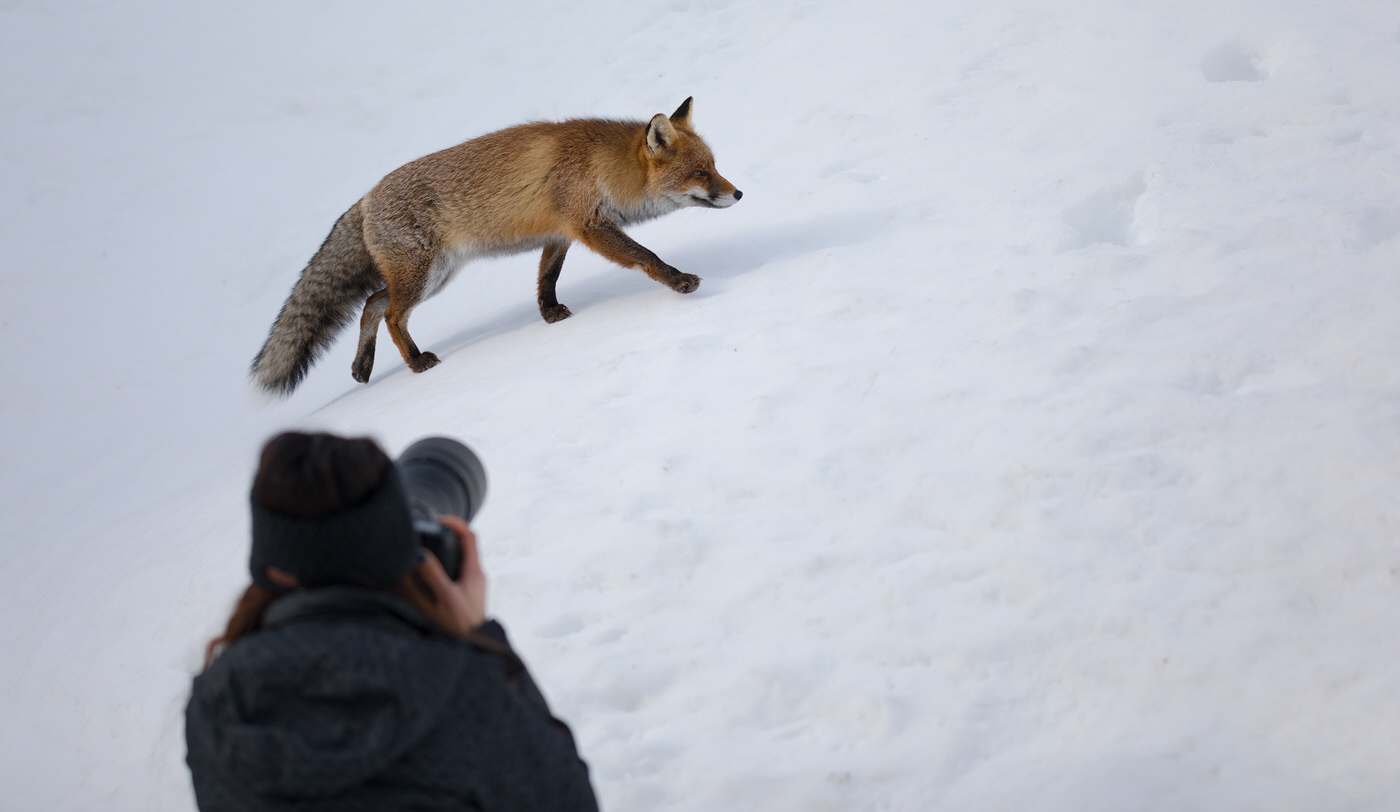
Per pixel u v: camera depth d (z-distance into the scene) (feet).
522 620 10.53
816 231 18.33
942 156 19.89
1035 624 8.89
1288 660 7.98
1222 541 9.16
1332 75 17.89
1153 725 7.80
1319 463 9.65
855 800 7.88
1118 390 11.32
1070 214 16.12
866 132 22.34
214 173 36.50
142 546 16.65
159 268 33.35
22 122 39.75
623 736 8.98
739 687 9.09
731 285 17.02
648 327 16.28
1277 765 7.25
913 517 10.50
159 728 11.57
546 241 19.08
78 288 33.19
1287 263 12.86
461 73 37.76
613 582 10.75
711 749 8.66
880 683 8.78
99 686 12.92
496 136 19.10
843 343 13.91
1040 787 7.54
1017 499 10.23
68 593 16.29
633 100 30.94
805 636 9.49
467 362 18.42
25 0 44.62
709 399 13.48
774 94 26.58
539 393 14.94
